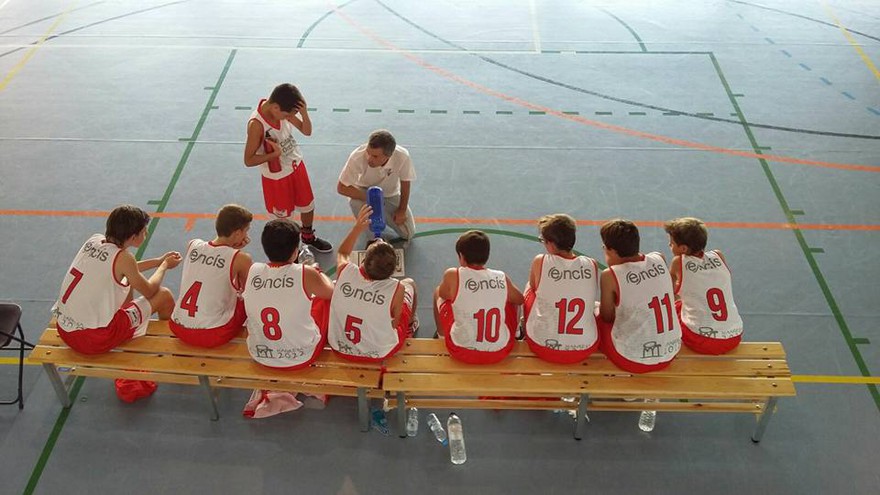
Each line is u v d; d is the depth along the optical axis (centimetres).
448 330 436
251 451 440
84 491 416
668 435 451
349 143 736
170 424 455
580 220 631
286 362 419
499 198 659
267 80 852
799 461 435
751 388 413
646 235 613
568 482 425
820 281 568
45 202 647
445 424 461
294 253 415
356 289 415
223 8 1051
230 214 430
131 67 876
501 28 993
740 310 541
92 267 416
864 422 458
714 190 670
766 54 920
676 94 829
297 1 1079
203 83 844
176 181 677
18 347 506
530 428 457
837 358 502
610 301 419
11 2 1056
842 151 725
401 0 1084
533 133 757
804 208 647
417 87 841
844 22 1009
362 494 417
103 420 457
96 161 703
